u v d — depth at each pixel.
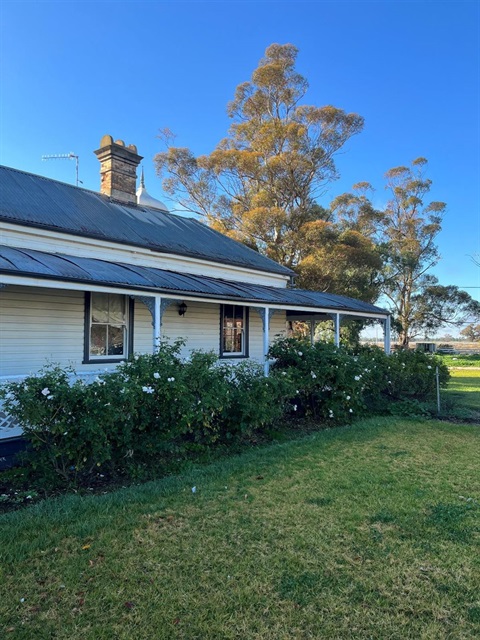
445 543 3.61
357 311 13.32
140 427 5.36
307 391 9.03
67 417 4.82
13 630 2.50
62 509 4.18
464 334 47.66
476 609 2.74
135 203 12.95
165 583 2.99
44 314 8.05
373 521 4.03
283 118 27.86
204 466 5.83
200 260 11.47
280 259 24.59
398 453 6.47
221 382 6.66
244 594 2.87
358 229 29.64
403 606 2.77
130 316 9.46
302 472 5.50
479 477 5.37
